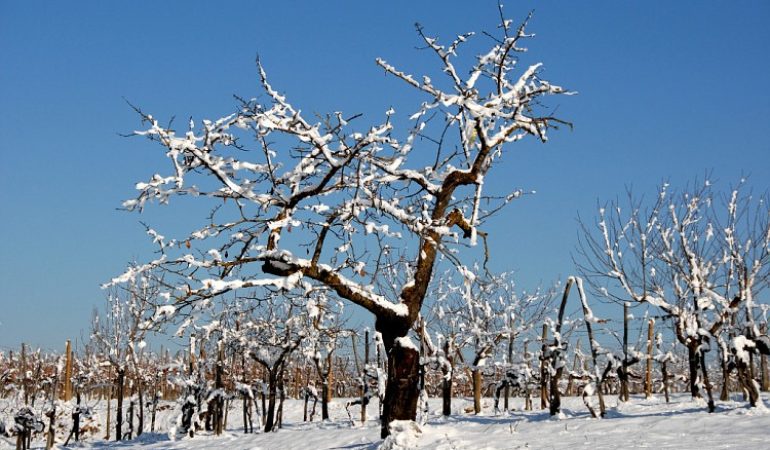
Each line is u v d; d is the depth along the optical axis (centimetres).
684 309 2491
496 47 1571
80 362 4506
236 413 3791
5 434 2578
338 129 1441
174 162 1357
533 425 1958
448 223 1647
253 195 1428
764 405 1998
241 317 2723
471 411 3044
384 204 1490
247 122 1435
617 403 2691
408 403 1563
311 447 1980
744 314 2347
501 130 1619
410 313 1581
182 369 2925
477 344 2808
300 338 2627
